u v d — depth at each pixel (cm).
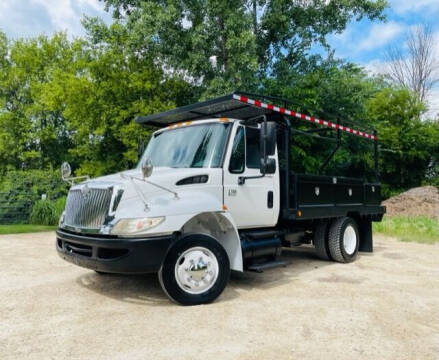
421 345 364
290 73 1680
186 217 478
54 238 1154
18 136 3578
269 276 653
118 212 464
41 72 3466
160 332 388
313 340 371
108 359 327
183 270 475
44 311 455
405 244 1073
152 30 1485
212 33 1524
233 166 564
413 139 2509
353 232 812
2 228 1370
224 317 434
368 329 402
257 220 598
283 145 654
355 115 1708
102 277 630
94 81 1734
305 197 666
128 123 1680
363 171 2202
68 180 598
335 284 595
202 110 637
